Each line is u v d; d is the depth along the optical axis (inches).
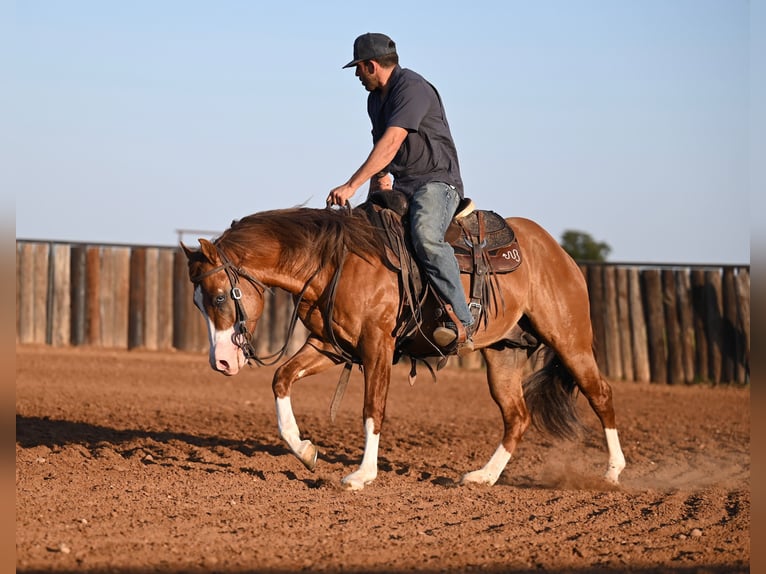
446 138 356.2
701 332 856.9
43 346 932.0
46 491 316.8
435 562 245.1
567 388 390.6
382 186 375.2
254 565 237.3
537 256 377.1
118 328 947.3
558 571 239.8
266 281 338.0
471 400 717.3
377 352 336.2
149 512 291.1
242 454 409.1
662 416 638.5
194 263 331.9
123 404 593.9
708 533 281.7
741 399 753.6
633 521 297.7
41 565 230.1
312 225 339.6
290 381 349.1
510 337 377.1
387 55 350.9
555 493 344.8
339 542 262.8
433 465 410.3
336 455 423.2
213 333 330.3
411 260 339.9
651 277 869.2
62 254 941.8
